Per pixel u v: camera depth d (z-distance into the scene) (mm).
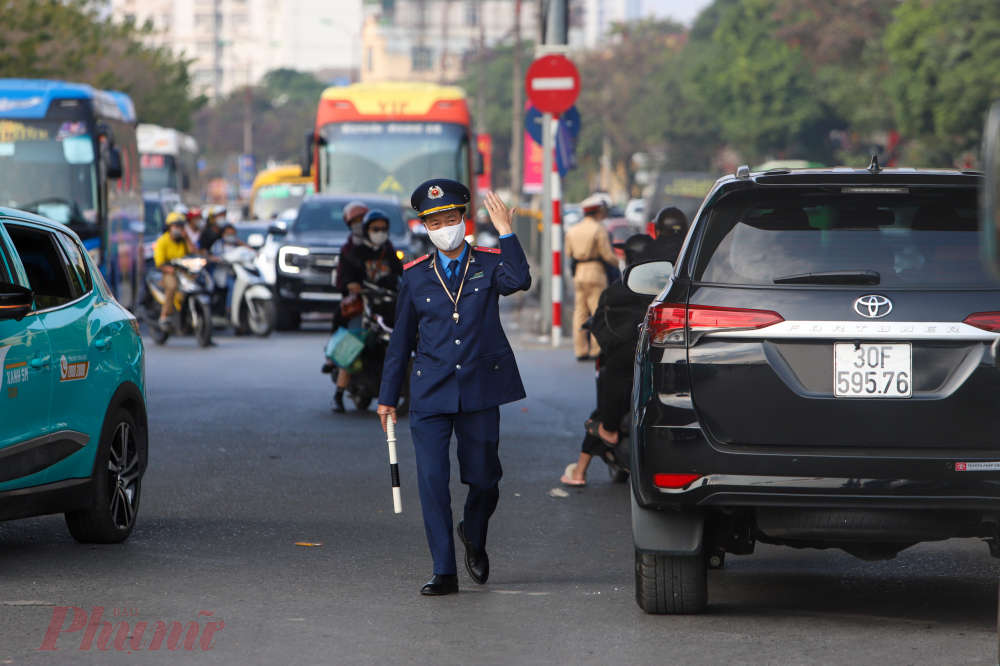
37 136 49812
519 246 15102
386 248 30578
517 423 29438
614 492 21797
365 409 31594
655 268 15453
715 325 12664
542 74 45656
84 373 17047
